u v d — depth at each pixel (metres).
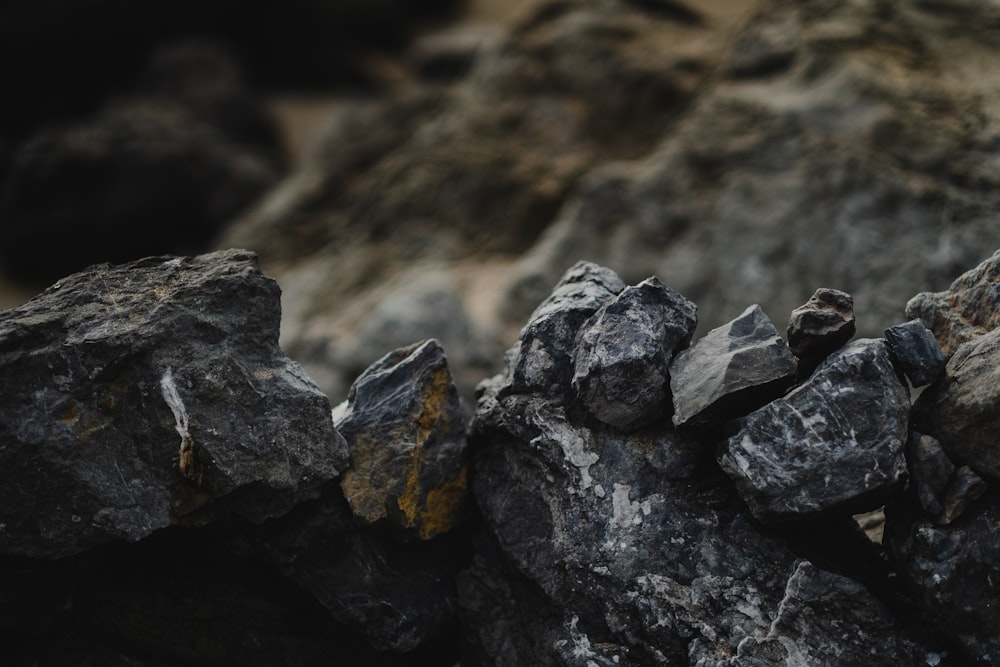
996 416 1.46
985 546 1.47
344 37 8.73
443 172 4.25
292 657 1.65
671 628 1.53
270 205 4.93
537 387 1.63
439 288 3.57
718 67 3.89
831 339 1.54
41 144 6.11
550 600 1.59
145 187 6.05
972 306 1.59
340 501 1.62
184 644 1.63
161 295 1.57
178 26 8.09
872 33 3.25
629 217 3.36
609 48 4.30
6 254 6.11
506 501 1.64
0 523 1.50
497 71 4.48
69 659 1.61
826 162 2.98
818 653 1.50
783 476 1.50
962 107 2.94
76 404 1.51
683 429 1.57
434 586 1.66
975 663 1.47
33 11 7.51
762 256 3.00
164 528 1.55
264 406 1.56
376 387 1.68
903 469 1.49
